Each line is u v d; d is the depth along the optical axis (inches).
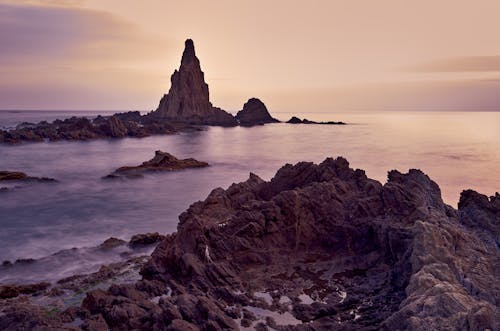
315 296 814.5
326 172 1275.8
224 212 1155.3
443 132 5841.5
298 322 728.3
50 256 1173.7
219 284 842.2
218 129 7017.7
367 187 1144.8
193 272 864.9
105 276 992.2
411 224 964.0
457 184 2050.9
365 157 3186.5
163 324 660.1
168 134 5949.8
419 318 565.3
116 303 752.3
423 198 1069.1
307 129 6993.1
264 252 978.1
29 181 2390.5
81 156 3560.5
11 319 706.8
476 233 954.7
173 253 924.0
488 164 2733.8
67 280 989.8
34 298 887.7
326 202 1096.2
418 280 671.8
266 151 3934.5
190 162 3053.6
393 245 918.4
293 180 1290.6
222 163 3235.7
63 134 4881.9
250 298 807.1
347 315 740.0
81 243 1328.7
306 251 1024.9
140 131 5590.6
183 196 2090.3
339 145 4291.3
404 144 4195.4
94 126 5324.8
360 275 912.3
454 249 802.2
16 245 1307.8
